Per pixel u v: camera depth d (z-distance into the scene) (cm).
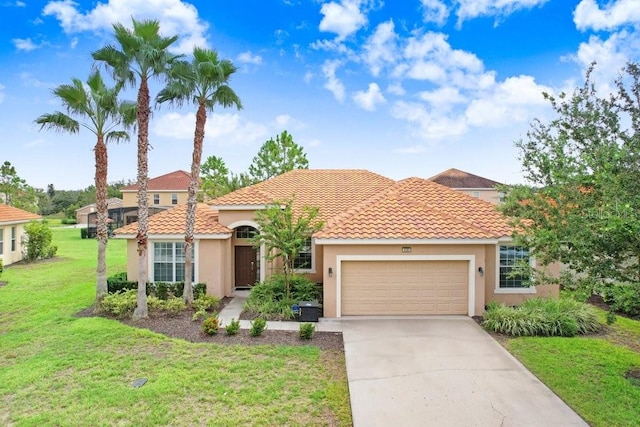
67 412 786
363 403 811
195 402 827
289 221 1580
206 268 1778
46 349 1132
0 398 848
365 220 1541
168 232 1753
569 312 1321
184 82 1466
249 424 744
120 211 4800
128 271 1808
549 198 898
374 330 1297
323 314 1479
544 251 904
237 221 1909
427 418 754
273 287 1627
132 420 757
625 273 784
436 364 1009
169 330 1301
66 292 1886
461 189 4362
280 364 1026
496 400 823
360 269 1480
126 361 1041
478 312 1463
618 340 1209
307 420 759
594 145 927
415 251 1466
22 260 2941
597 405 802
